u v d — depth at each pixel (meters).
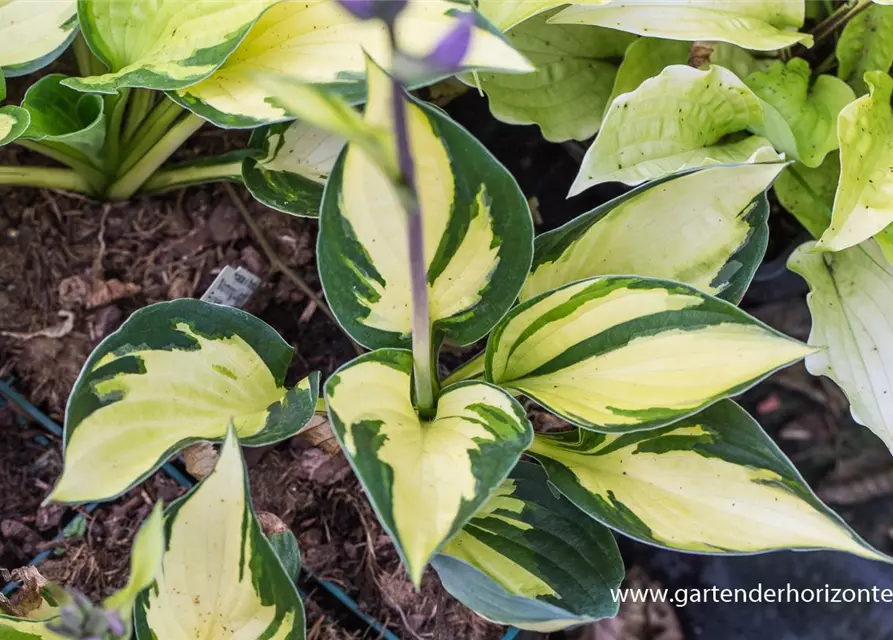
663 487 0.73
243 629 0.71
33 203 0.84
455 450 0.69
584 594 0.73
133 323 0.73
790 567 0.89
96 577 0.81
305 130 0.81
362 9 0.59
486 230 0.70
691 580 0.89
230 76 0.73
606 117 0.77
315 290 0.87
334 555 0.83
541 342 0.73
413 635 0.83
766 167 0.73
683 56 0.85
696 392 0.70
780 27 0.82
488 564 0.74
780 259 0.90
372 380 0.71
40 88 0.76
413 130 0.67
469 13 0.66
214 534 0.70
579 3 0.76
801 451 0.91
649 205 0.74
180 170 0.84
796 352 0.70
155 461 0.71
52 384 0.83
